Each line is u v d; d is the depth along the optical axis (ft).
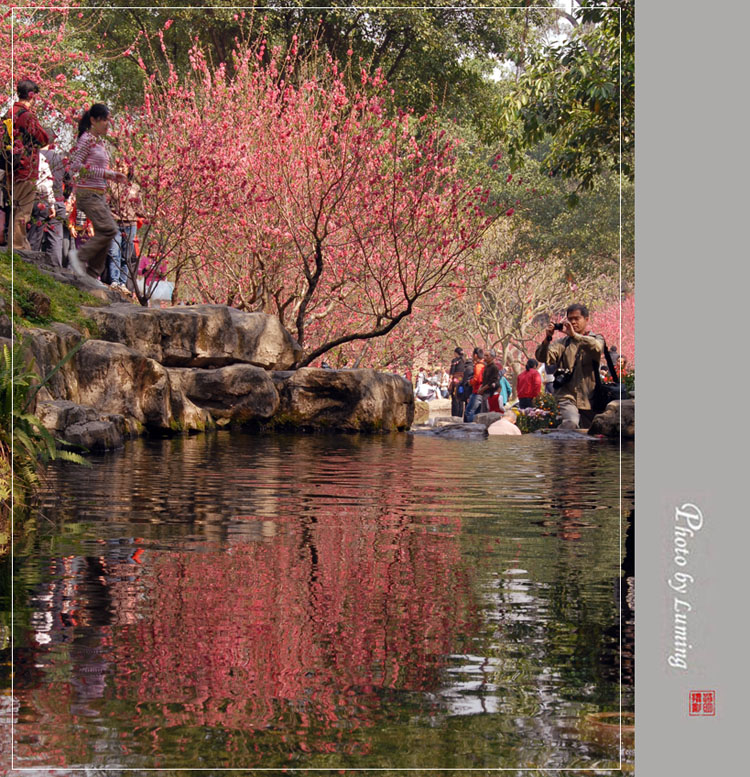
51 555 12.94
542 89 64.80
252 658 8.77
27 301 33.58
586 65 62.64
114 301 42.73
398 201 51.52
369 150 50.96
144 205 52.11
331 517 16.69
